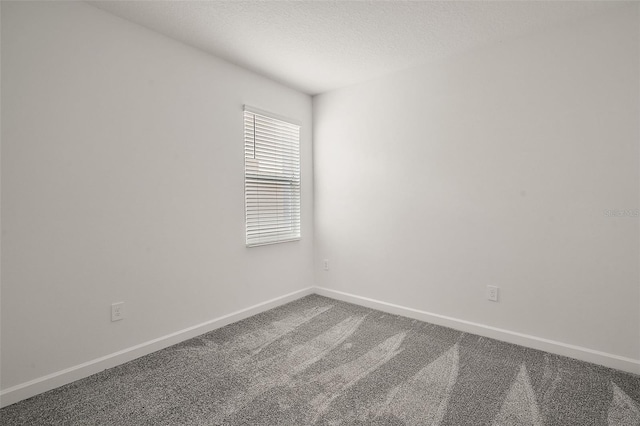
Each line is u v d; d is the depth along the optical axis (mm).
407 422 1551
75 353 1925
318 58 2680
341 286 3496
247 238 2979
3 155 1649
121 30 2076
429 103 2775
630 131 1959
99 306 2021
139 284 2211
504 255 2449
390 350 2301
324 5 1951
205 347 2352
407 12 2023
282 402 1708
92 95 1955
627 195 1983
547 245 2268
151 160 2252
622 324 2027
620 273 2023
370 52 2568
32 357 1769
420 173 2857
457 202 2662
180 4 1938
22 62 1694
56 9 1805
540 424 1533
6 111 1652
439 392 1791
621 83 1974
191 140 2490
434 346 2365
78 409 1650
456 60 2613
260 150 3070
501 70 2402
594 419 1565
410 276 2967
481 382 1887
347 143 3354
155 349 2285
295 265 3490
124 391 1805
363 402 1705
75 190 1900
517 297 2404
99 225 2008
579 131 2119
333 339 2490
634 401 1702
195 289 2557
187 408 1657
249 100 2926
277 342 2438
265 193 3139
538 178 2285
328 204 3557
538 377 1937
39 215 1772
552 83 2203
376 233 3180
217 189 2689
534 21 2121
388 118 3039
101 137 1999
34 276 1765
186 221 2477
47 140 1788
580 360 2141
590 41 2061
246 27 2207
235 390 1816
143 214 2219
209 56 2594
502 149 2424
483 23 2146
